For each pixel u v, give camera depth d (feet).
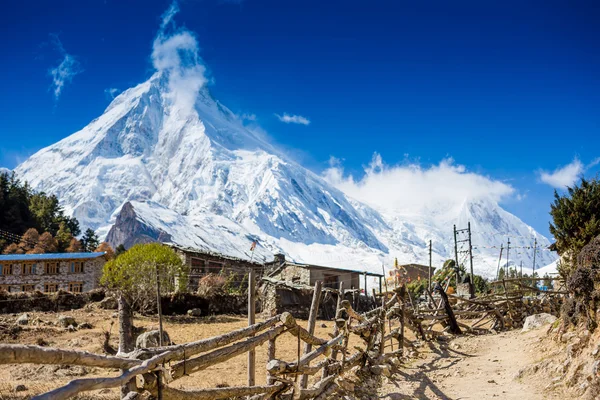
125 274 146.20
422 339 66.54
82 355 16.53
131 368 18.69
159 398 20.02
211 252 205.87
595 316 40.29
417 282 165.99
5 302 146.20
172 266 149.79
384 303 53.11
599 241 43.83
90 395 41.45
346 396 38.37
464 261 159.63
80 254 226.58
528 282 141.38
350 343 75.31
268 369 28.37
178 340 99.09
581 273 43.16
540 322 68.64
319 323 129.80
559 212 67.05
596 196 64.13
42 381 54.49
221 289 160.76
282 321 30.07
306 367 31.96
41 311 147.84
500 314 78.74
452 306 80.79
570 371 38.11
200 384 49.88
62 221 438.81
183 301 145.48
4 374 58.70
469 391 40.42
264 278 157.38
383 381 45.16
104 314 136.77
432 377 46.39
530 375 42.11
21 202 401.90
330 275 183.42
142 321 126.41
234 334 25.52
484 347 60.23
